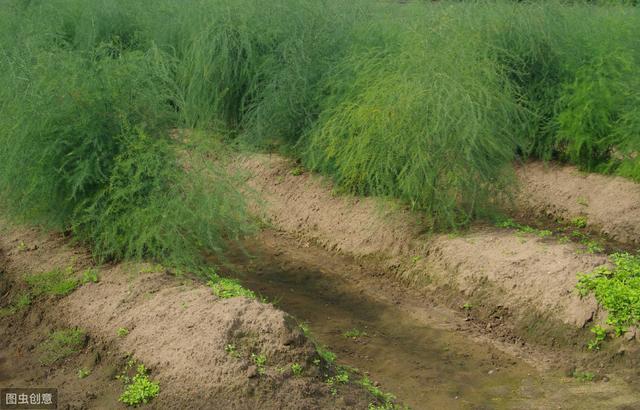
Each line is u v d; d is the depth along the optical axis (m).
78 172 6.91
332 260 8.69
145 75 7.38
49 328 6.38
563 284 6.83
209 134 7.62
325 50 10.33
